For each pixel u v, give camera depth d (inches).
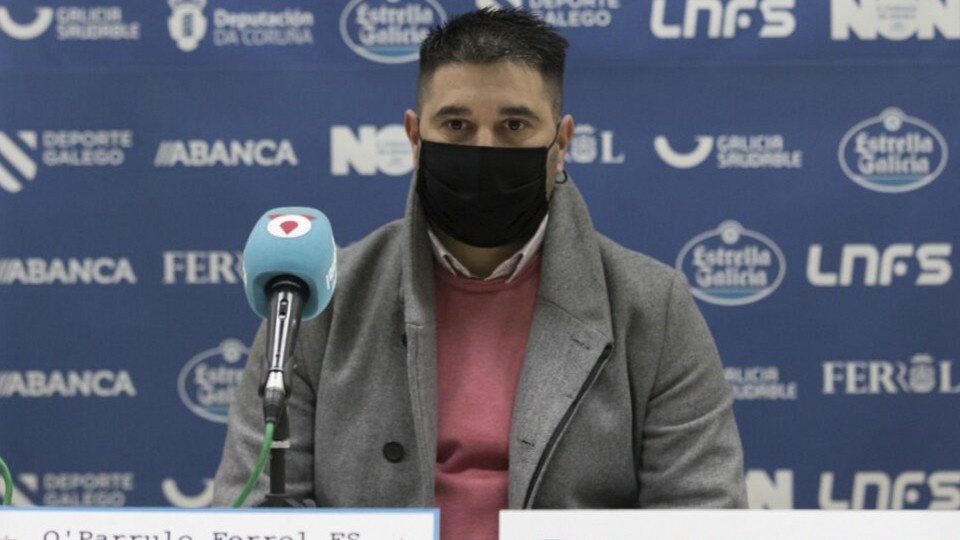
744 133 169.9
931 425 170.2
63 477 171.9
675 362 114.8
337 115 170.4
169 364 171.9
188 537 78.0
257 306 90.6
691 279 170.6
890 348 170.1
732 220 170.2
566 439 111.0
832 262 170.2
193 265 171.3
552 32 113.3
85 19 169.9
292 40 170.4
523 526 78.4
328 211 170.9
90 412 171.9
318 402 114.3
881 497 170.9
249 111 170.6
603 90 169.9
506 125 109.8
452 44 110.0
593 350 111.9
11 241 170.6
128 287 171.5
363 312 115.9
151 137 170.6
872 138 169.6
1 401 171.3
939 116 169.2
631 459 113.3
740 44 169.8
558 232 115.8
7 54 169.9
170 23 170.4
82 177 170.6
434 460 109.7
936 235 169.6
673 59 169.9
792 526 77.8
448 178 109.7
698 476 111.3
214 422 172.2
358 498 112.0
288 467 112.4
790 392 170.9
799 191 169.9
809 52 169.3
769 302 170.6
